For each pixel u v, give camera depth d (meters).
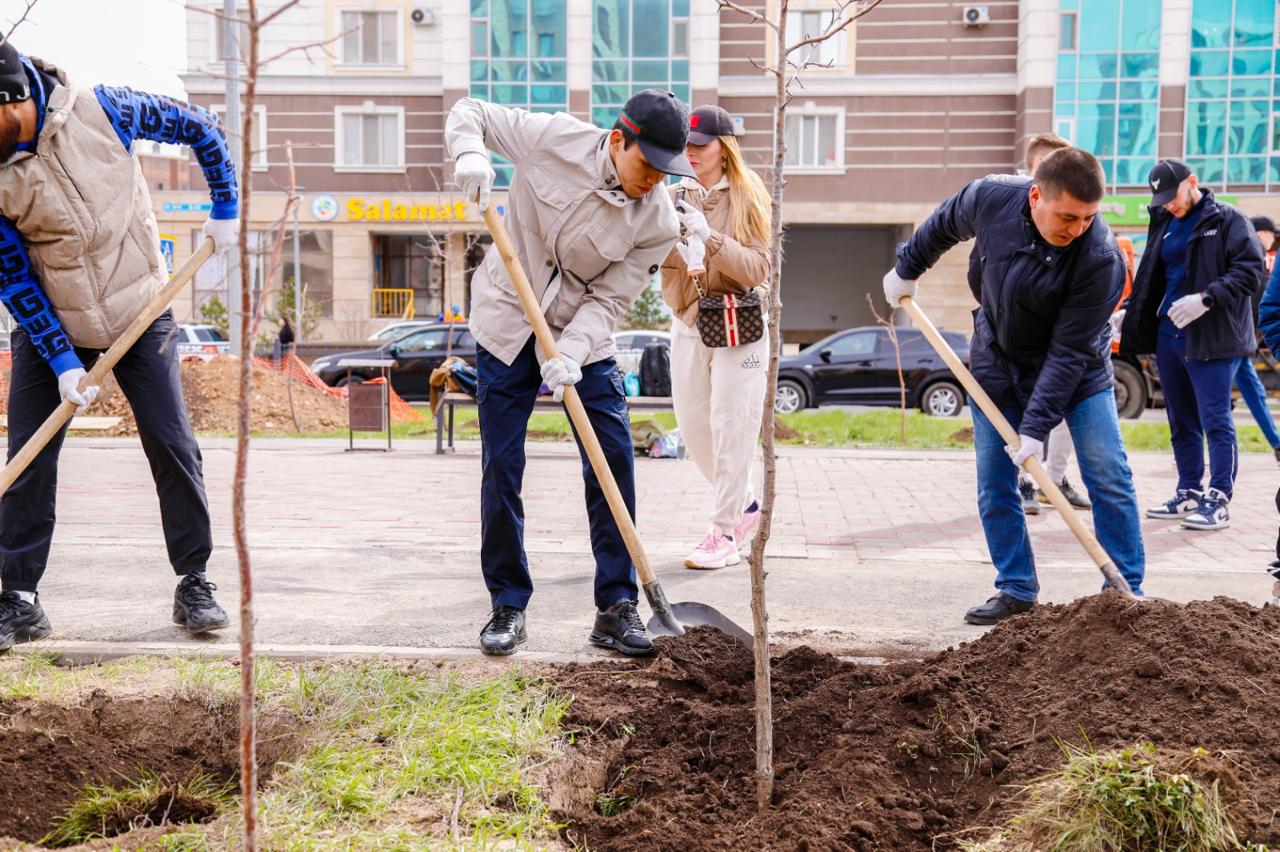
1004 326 4.29
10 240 3.64
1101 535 4.44
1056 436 7.42
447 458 11.19
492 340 3.87
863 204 31.78
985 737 2.85
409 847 2.33
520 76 31.39
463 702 3.20
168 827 2.49
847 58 31.36
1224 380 6.78
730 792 2.79
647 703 3.29
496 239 3.59
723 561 5.62
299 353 24.84
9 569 3.94
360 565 5.58
